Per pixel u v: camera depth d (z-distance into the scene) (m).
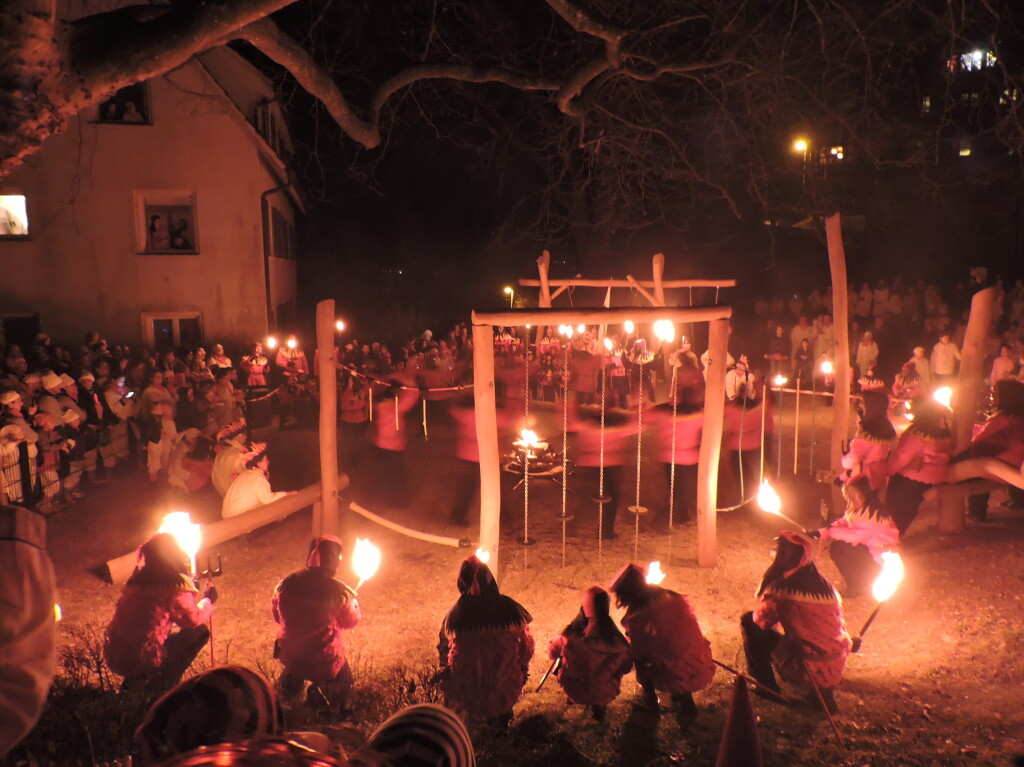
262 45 6.01
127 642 5.73
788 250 31.69
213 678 2.28
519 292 32.72
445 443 15.70
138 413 13.57
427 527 10.93
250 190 21.88
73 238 20.97
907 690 6.18
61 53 4.54
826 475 12.34
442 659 5.62
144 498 11.97
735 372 15.12
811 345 21.06
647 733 5.64
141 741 2.21
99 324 21.39
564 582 9.06
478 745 5.24
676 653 5.75
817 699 5.92
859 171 28.97
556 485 12.51
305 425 17.80
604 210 26.39
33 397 11.44
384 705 6.10
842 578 8.78
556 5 8.03
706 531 9.30
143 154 21.11
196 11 4.73
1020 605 7.42
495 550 8.88
